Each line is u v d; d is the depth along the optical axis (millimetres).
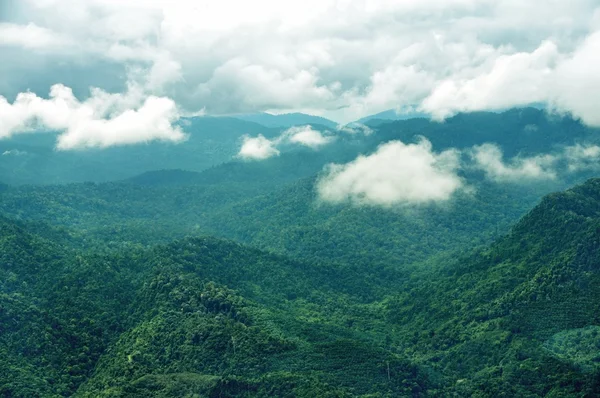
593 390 199500
